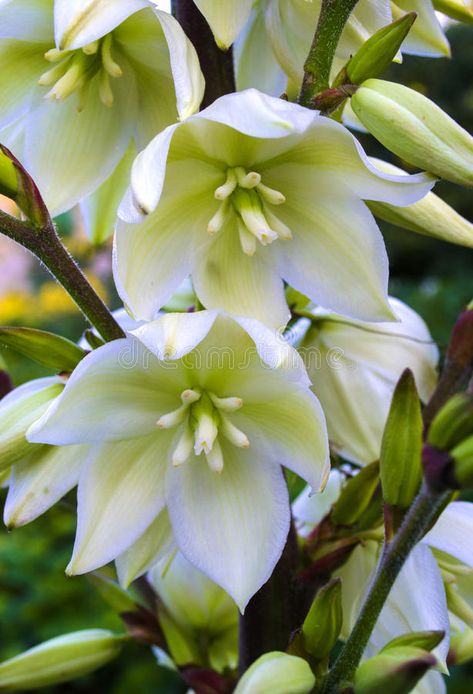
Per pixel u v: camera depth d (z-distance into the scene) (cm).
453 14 44
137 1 38
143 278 38
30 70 42
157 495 39
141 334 36
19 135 43
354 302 39
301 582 42
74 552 38
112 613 97
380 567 36
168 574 45
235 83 44
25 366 125
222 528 39
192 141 38
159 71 41
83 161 42
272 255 40
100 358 37
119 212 36
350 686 36
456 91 195
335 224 39
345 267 39
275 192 39
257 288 40
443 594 39
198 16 41
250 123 36
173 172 39
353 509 42
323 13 39
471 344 40
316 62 40
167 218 39
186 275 39
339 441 45
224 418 39
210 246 40
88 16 37
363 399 45
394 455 36
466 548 38
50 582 100
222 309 38
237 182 39
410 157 38
